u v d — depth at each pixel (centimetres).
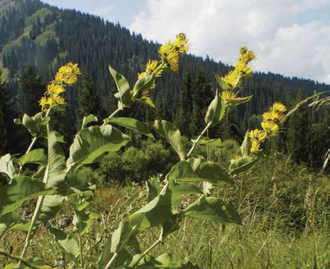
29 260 59
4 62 17200
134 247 88
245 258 209
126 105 104
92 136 78
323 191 359
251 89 12656
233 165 107
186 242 247
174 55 112
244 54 124
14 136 2244
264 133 118
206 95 3381
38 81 3019
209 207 86
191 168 82
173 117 5169
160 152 1627
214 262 205
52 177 69
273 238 282
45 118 108
